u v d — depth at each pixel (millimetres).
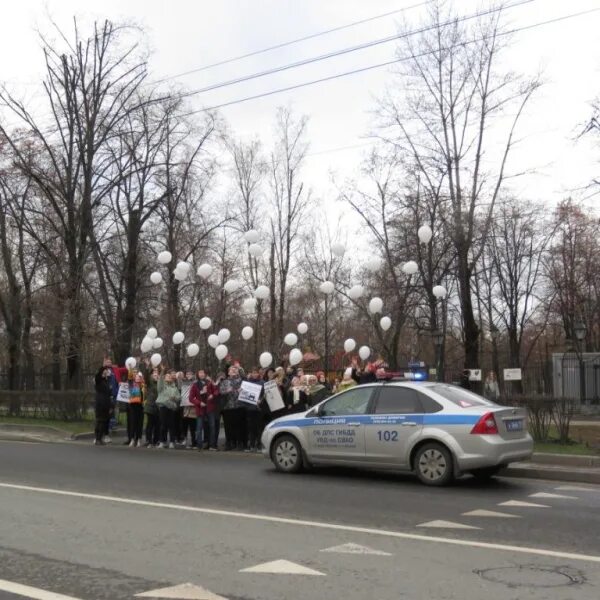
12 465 13258
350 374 15727
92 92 28156
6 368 38562
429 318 32875
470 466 10430
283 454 12305
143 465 13336
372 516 8359
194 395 16266
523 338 54250
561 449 13703
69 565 6105
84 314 28203
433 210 26094
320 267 39375
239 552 6555
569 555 6488
